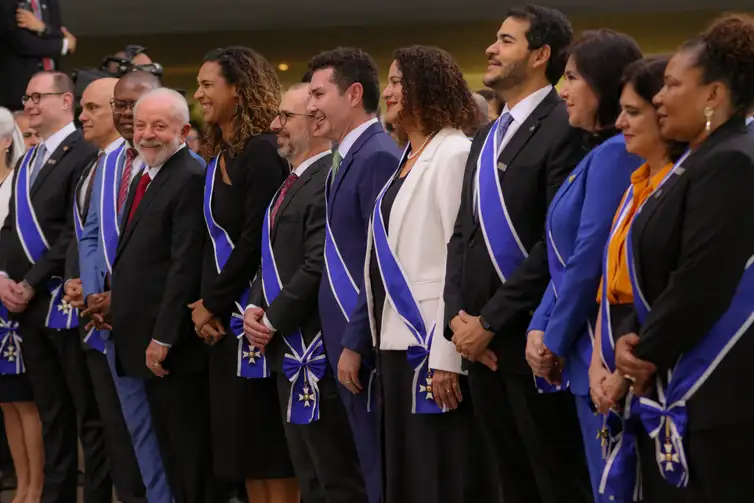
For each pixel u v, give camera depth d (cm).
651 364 891
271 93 1434
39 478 1753
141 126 1480
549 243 1052
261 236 1390
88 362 1579
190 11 2989
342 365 1257
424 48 1227
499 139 1138
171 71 3022
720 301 855
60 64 2420
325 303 1295
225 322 1414
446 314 1134
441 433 1189
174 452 1492
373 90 1318
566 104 1072
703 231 859
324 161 1365
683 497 903
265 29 2983
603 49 1040
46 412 1691
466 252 1134
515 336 1095
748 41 877
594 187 1009
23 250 1677
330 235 1296
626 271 948
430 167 1202
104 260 1533
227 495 1599
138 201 1509
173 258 1460
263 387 1408
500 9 2856
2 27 2291
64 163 1694
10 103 2322
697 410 877
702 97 882
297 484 1439
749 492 873
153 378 1477
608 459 950
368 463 1286
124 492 1567
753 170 857
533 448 1107
